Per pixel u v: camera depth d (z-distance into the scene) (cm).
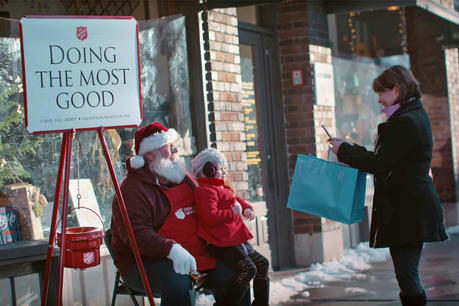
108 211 501
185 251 357
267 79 685
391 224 388
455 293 507
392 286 546
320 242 680
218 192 397
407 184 387
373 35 920
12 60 456
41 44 341
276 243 677
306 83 682
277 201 684
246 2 570
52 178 465
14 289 411
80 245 362
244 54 654
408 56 1018
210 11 579
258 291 408
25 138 455
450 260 654
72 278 447
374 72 909
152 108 545
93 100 354
